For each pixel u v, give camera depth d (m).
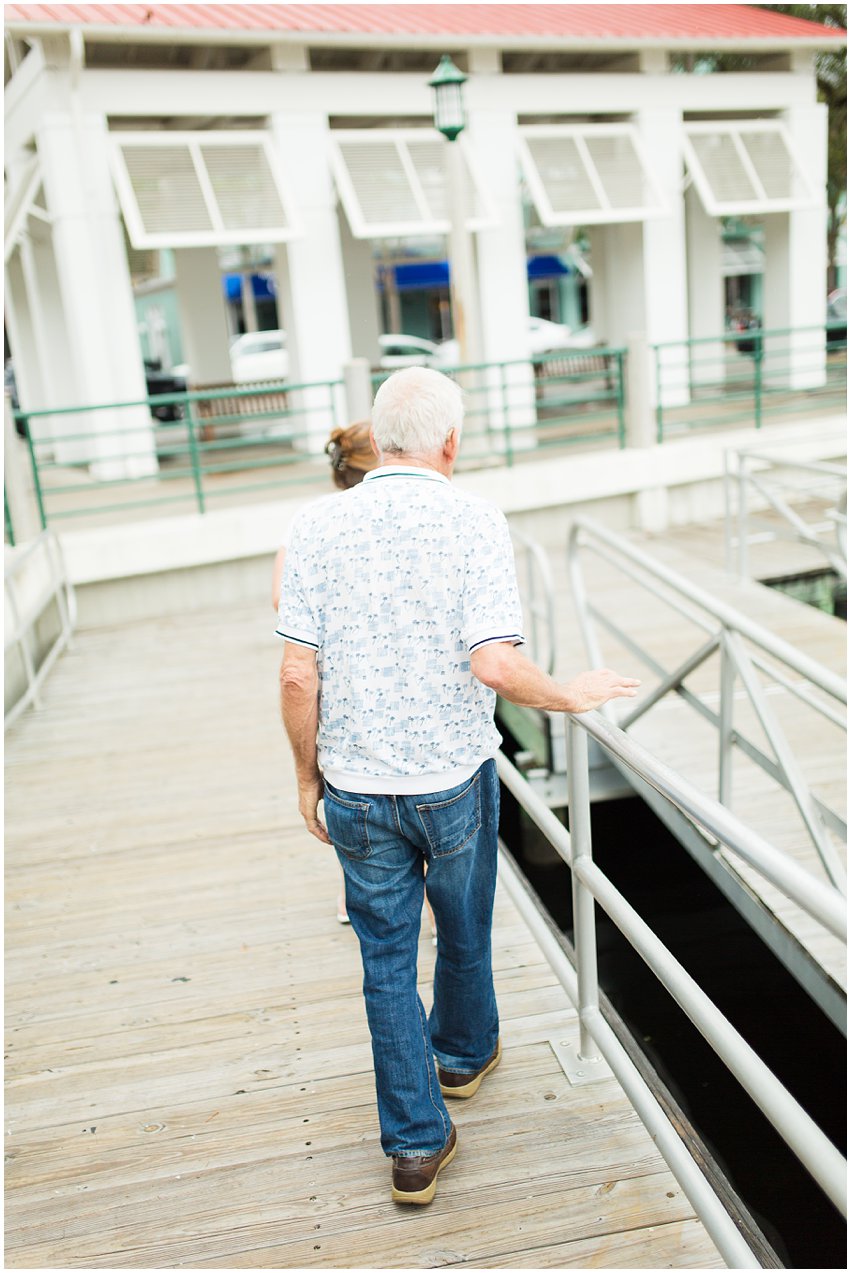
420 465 1.85
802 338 12.13
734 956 4.01
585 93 10.24
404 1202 1.98
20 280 12.46
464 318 8.70
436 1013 2.25
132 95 8.54
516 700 1.75
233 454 11.66
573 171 10.18
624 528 8.92
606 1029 2.22
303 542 1.83
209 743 4.85
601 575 7.38
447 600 1.76
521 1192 2.02
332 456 2.55
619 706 4.80
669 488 8.95
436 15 10.06
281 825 3.95
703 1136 3.34
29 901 3.47
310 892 3.42
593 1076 2.33
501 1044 2.48
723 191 10.98
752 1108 3.45
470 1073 2.27
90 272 8.68
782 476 9.24
